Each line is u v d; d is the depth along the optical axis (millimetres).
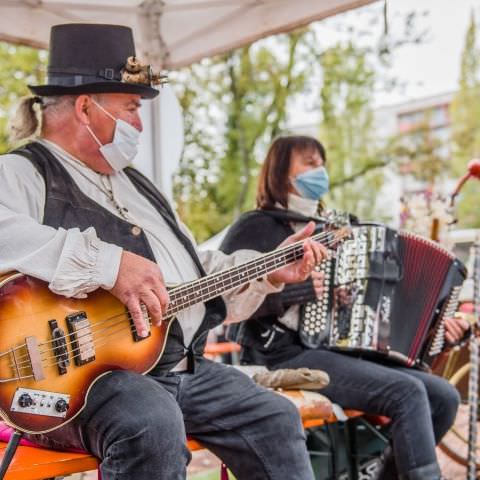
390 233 3070
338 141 14664
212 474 4004
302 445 2328
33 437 2146
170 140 3797
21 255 1975
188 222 14242
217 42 3650
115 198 2365
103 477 1966
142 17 3594
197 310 2447
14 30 3266
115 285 2010
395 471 2951
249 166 14508
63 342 1980
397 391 2896
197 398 2330
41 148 2273
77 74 2344
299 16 3381
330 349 3074
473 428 3170
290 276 2588
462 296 4711
